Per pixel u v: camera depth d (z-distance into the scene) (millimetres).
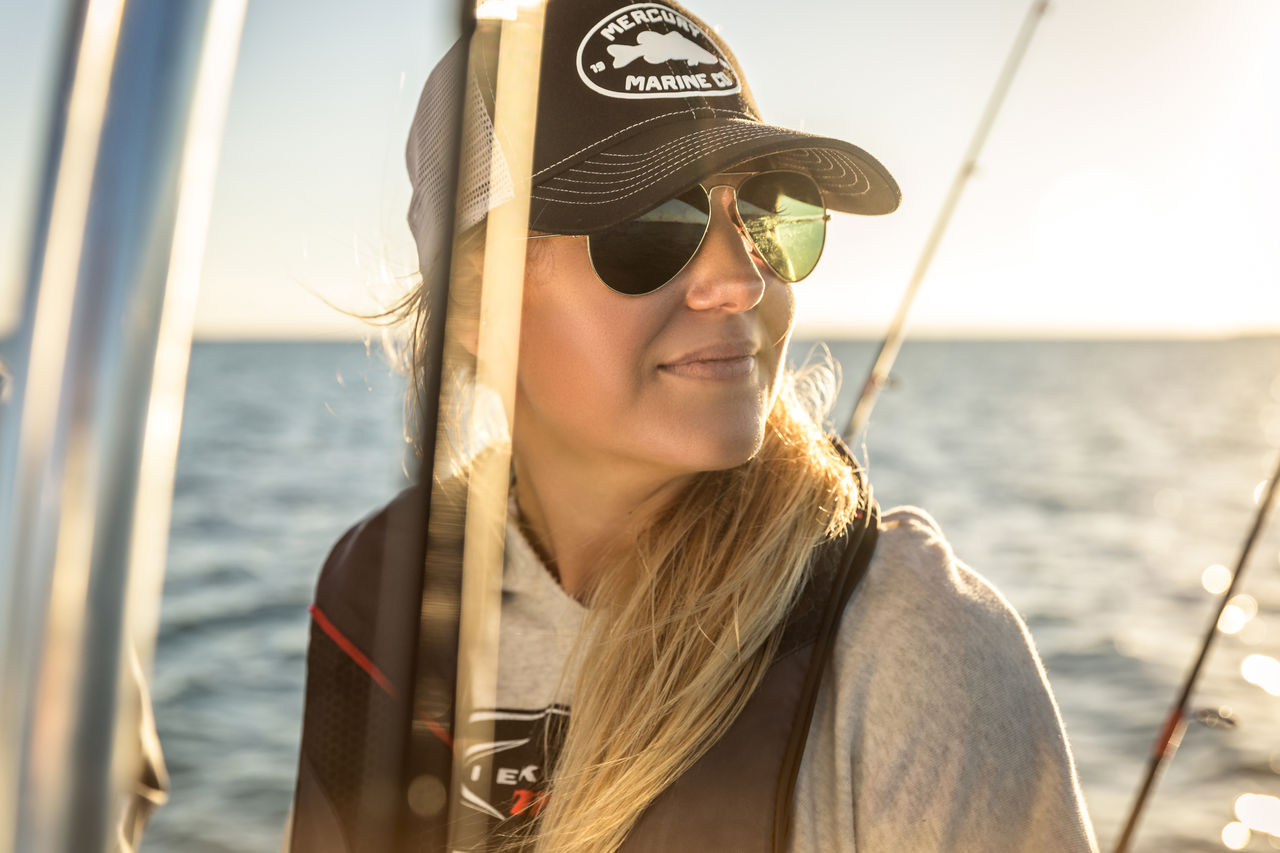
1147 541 16406
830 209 1104
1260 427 32281
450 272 542
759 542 933
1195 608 12094
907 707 858
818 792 874
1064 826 846
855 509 975
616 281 941
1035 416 35125
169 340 379
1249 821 6309
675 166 910
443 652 568
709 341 930
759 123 985
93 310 363
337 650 880
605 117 949
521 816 991
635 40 968
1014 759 852
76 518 358
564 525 1080
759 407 961
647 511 1038
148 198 369
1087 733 8109
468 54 543
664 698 922
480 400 586
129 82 372
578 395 975
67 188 372
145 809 716
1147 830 6297
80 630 360
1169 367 64250
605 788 903
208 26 386
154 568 383
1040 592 13234
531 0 589
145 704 715
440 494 565
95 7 381
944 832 829
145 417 370
